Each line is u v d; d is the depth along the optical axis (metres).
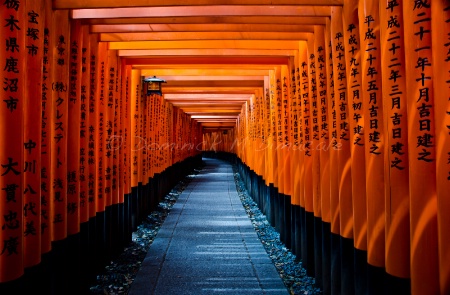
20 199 2.66
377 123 2.69
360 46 2.88
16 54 2.61
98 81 4.84
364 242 2.99
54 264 3.55
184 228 7.43
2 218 2.57
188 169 18.64
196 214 8.90
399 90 2.38
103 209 4.99
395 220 2.40
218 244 6.25
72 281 3.91
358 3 2.96
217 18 3.88
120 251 5.75
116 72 5.40
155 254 5.69
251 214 8.91
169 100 11.83
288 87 5.96
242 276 4.75
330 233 3.88
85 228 4.27
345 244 3.34
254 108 10.17
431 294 2.12
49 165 3.28
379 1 2.55
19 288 2.65
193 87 9.07
